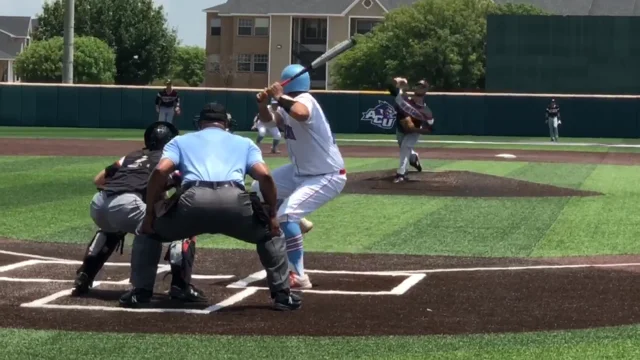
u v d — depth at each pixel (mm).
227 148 7379
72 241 11078
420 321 7145
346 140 33219
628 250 10891
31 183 16969
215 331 6723
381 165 22141
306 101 8156
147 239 7457
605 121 36906
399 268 9578
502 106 37406
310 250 10820
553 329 6949
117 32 73375
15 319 6992
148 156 7988
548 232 12242
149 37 73938
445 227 12641
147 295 7488
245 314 7270
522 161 24188
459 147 29766
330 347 6348
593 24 41000
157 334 6617
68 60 38656
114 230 7750
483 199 15648
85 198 14945
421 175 18484
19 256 9914
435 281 8789
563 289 8430
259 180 7363
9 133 33594
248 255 10195
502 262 10008
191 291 7656
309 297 7957
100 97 38656
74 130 36750
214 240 11281
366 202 15148
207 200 7105
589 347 6438
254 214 7258
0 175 18266
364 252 10680
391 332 6797
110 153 24547
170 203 7152
